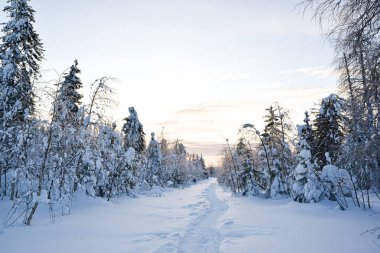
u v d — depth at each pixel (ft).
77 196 66.90
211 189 201.46
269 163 106.63
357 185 62.23
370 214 50.19
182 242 38.63
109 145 84.74
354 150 34.04
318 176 68.59
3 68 64.49
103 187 82.58
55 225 43.06
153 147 186.09
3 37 66.18
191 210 75.41
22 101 61.26
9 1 68.39
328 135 80.07
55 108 46.14
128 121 134.72
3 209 52.16
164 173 207.00
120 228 44.86
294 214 56.03
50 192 53.26
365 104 23.17
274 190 97.35
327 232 38.09
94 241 35.76
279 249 31.81
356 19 19.92
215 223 54.60
